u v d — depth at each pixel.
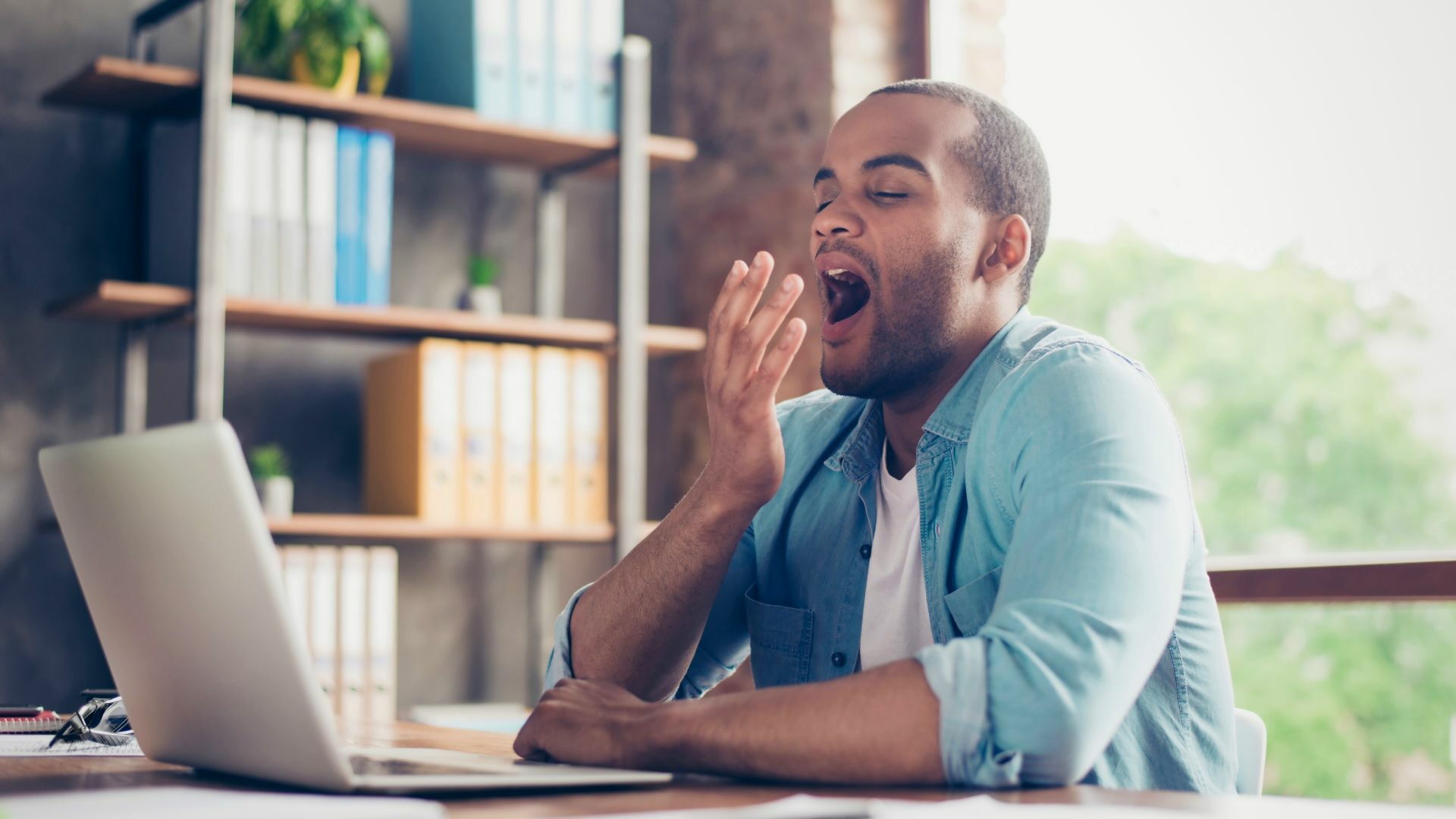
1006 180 1.26
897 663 0.88
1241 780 1.23
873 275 1.23
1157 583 0.94
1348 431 6.67
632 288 2.91
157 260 2.70
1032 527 0.97
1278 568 2.28
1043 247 1.32
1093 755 0.88
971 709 0.85
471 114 2.79
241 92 2.55
